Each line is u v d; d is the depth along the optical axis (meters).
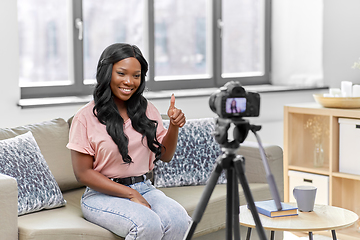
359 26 3.66
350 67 3.74
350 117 2.91
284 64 4.16
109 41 3.48
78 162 1.98
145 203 1.92
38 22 3.18
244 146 2.71
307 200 1.96
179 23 3.78
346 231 2.86
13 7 2.80
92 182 1.95
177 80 3.76
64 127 2.41
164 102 3.38
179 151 2.58
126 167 2.02
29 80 3.19
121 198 1.93
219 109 1.42
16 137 2.12
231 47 4.05
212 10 3.90
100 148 1.97
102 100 2.01
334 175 2.93
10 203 1.68
